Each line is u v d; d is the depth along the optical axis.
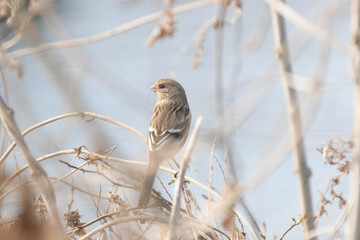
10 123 8.55
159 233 10.08
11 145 9.88
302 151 9.75
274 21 10.11
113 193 10.18
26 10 10.29
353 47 8.34
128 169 10.05
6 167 10.12
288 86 9.35
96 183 10.14
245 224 10.39
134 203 10.17
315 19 8.27
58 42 10.26
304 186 9.89
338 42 8.09
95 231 9.03
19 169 9.66
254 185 7.22
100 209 10.19
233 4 10.04
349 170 9.20
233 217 9.53
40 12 10.40
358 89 8.17
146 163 10.12
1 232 7.59
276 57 9.97
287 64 9.88
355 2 8.32
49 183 8.40
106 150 9.88
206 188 10.13
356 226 8.19
